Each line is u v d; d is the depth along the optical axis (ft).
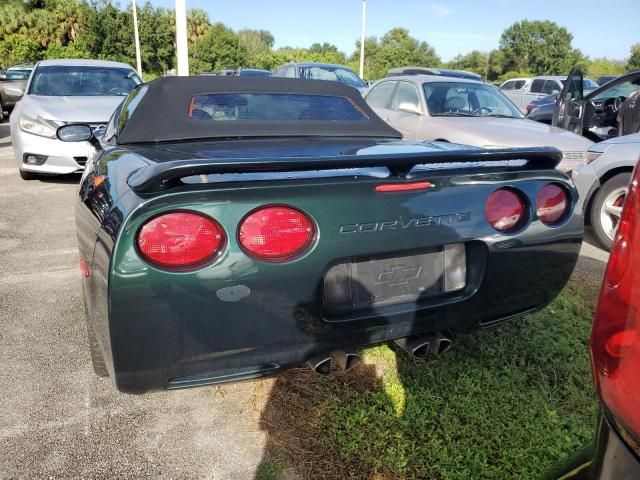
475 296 6.80
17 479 6.33
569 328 9.84
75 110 20.58
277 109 9.59
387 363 8.63
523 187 6.78
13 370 8.60
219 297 5.38
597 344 3.30
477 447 6.80
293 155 7.34
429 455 6.64
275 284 5.57
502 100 22.77
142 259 5.11
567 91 23.32
